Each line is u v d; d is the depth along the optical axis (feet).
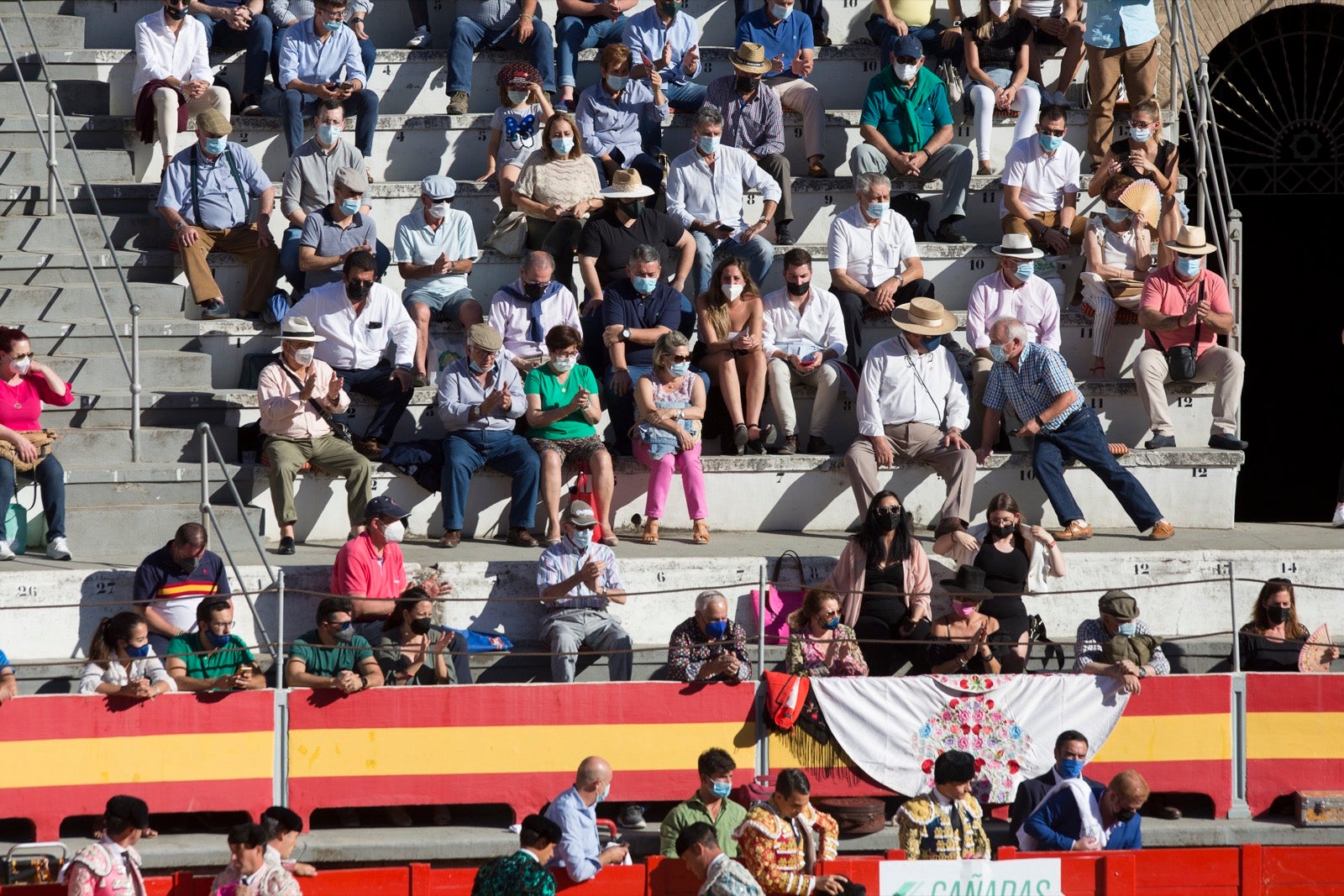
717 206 154.92
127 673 106.52
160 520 127.85
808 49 167.22
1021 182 157.17
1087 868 95.50
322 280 145.79
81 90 162.50
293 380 130.62
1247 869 96.48
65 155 156.66
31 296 143.33
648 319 143.33
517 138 157.28
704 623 113.29
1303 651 118.32
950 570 129.90
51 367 137.80
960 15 172.55
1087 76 168.55
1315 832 110.32
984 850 100.12
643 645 125.59
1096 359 150.30
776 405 142.51
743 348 140.67
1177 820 112.16
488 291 153.48
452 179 159.43
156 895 91.97
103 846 90.68
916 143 161.48
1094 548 132.98
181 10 156.76
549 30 168.04
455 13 172.55
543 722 108.06
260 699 105.70
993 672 116.78
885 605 121.49
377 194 157.07
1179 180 160.35
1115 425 147.54
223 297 150.10
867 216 151.02
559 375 136.46
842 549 132.67
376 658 111.75
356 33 166.20
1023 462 140.77
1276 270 200.34
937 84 161.99
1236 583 131.23
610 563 122.42
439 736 107.14
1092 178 158.40
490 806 114.73
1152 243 155.94
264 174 150.20
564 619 119.03
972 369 147.43
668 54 165.48
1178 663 124.88
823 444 144.15
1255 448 202.49
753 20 168.86
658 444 134.82
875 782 110.52
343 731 106.52
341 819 110.52
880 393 139.44
